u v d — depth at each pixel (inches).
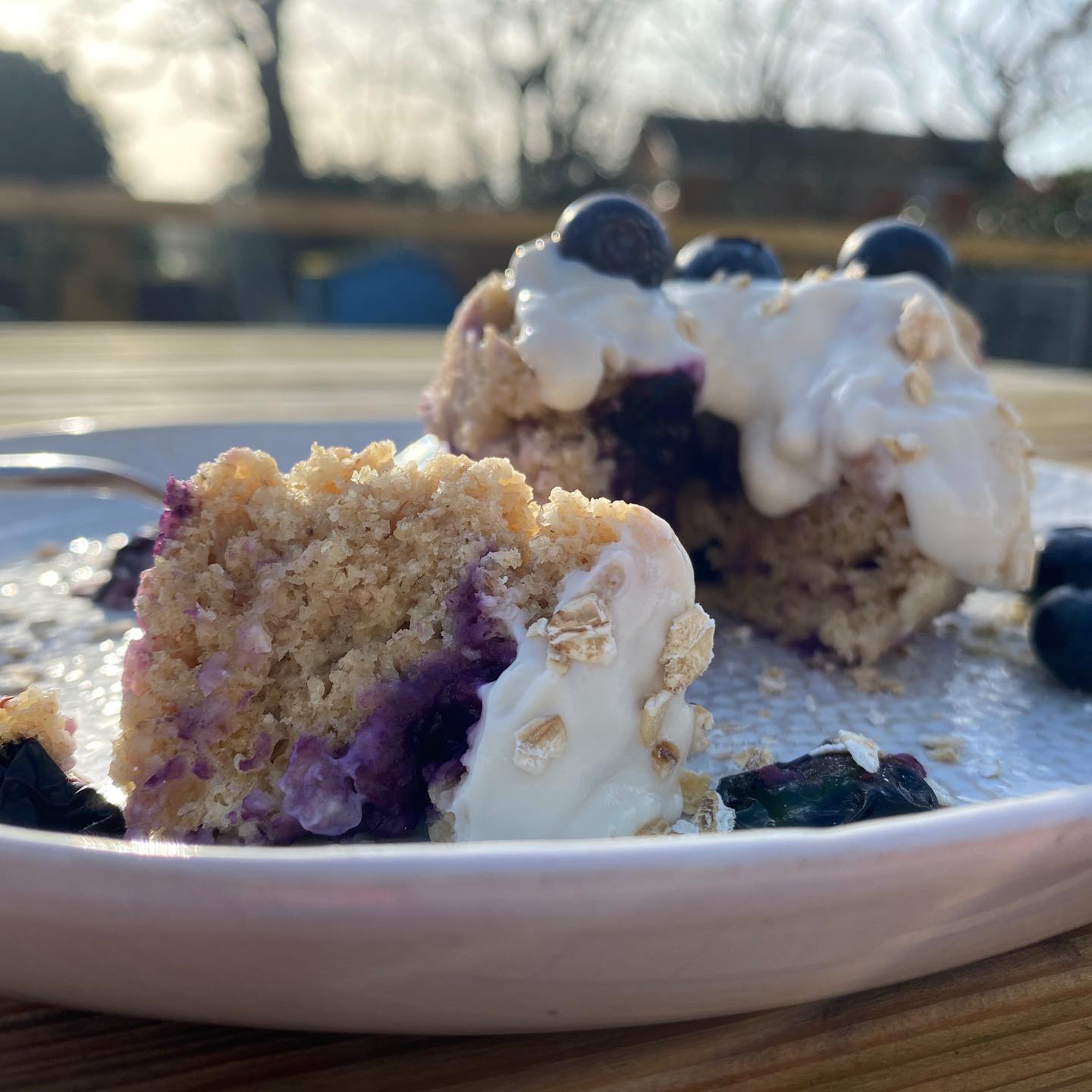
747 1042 2.9
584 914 2.4
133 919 2.4
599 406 6.0
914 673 5.6
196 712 3.8
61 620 6.1
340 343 17.9
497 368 6.0
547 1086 2.8
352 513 4.0
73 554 7.1
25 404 11.2
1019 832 2.6
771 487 6.0
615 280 6.2
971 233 29.0
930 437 5.7
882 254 6.6
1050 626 5.4
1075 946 3.3
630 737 3.8
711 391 6.2
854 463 5.8
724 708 5.2
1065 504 7.8
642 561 3.8
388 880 2.3
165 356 15.6
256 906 2.3
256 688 3.9
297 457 8.5
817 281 6.4
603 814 3.7
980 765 4.6
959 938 2.8
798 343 6.2
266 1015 2.6
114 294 28.8
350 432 8.7
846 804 3.9
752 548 6.4
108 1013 2.8
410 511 4.0
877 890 2.5
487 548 3.9
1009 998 3.1
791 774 4.1
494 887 2.3
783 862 2.4
